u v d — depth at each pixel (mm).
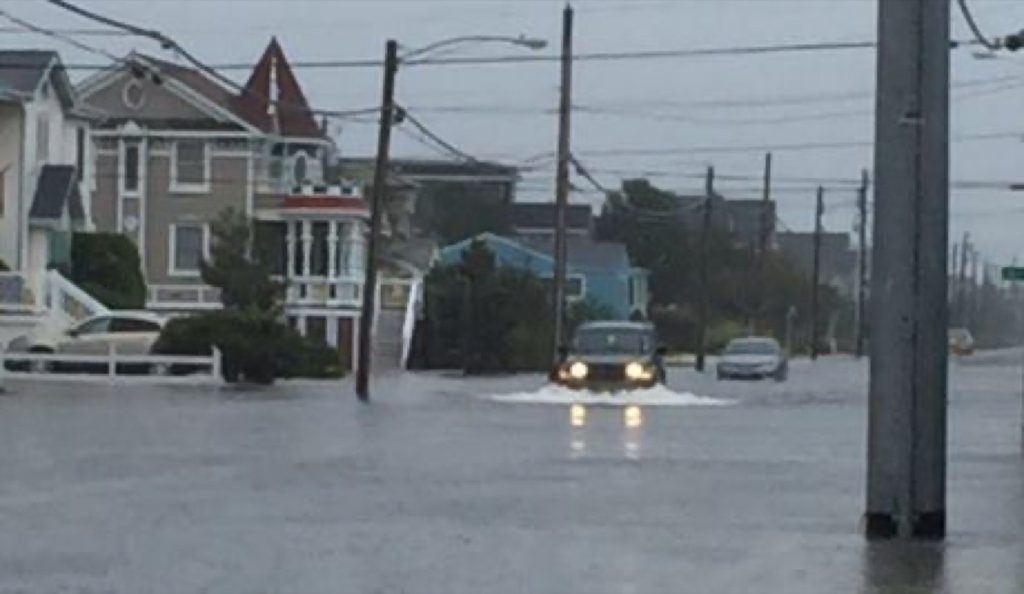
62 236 129375
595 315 161000
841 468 50281
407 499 41000
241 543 33156
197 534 34406
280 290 134375
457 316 144125
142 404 79250
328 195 150250
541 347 141625
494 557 31516
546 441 60344
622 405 86438
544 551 32344
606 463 51500
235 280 131625
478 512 38469
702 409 83625
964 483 47094
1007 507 40594
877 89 34781
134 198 161375
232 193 161000
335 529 35312
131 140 161250
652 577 29328
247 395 89625
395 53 101312
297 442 58281
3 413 71625
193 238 161500
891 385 34500
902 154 34438
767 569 30328
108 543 33062
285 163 166625
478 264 144500
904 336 34438
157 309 146000
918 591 28109
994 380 136500
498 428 67062
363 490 42938
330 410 77438
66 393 87812
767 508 39656
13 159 125375
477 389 101812
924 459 34531
